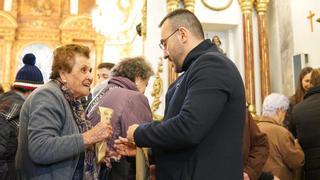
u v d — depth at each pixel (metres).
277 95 3.36
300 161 3.17
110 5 12.93
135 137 1.94
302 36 5.59
